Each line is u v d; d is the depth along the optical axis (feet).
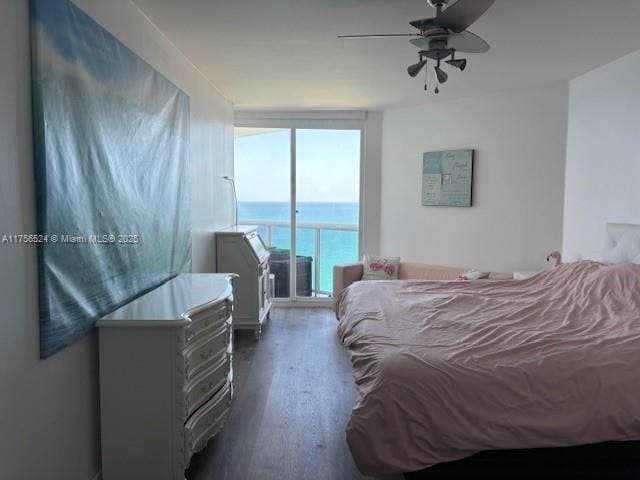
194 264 12.26
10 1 4.90
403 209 18.13
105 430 6.79
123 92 7.55
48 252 5.49
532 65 12.23
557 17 8.95
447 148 16.72
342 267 16.78
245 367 12.21
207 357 7.74
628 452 6.48
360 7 8.50
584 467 6.49
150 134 8.77
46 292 5.48
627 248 10.77
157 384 6.73
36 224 5.37
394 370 6.39
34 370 5.41
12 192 4.98
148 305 7.45
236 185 19.35
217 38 10.12
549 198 14.56
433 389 6.18
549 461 6.46
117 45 7.32
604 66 12.19
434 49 8.23
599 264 10.73
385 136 18.44
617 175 11.69
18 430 5.14
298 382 11.22
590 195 12.85
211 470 7.55
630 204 11.21
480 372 6.32
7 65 4.87
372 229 18.81
